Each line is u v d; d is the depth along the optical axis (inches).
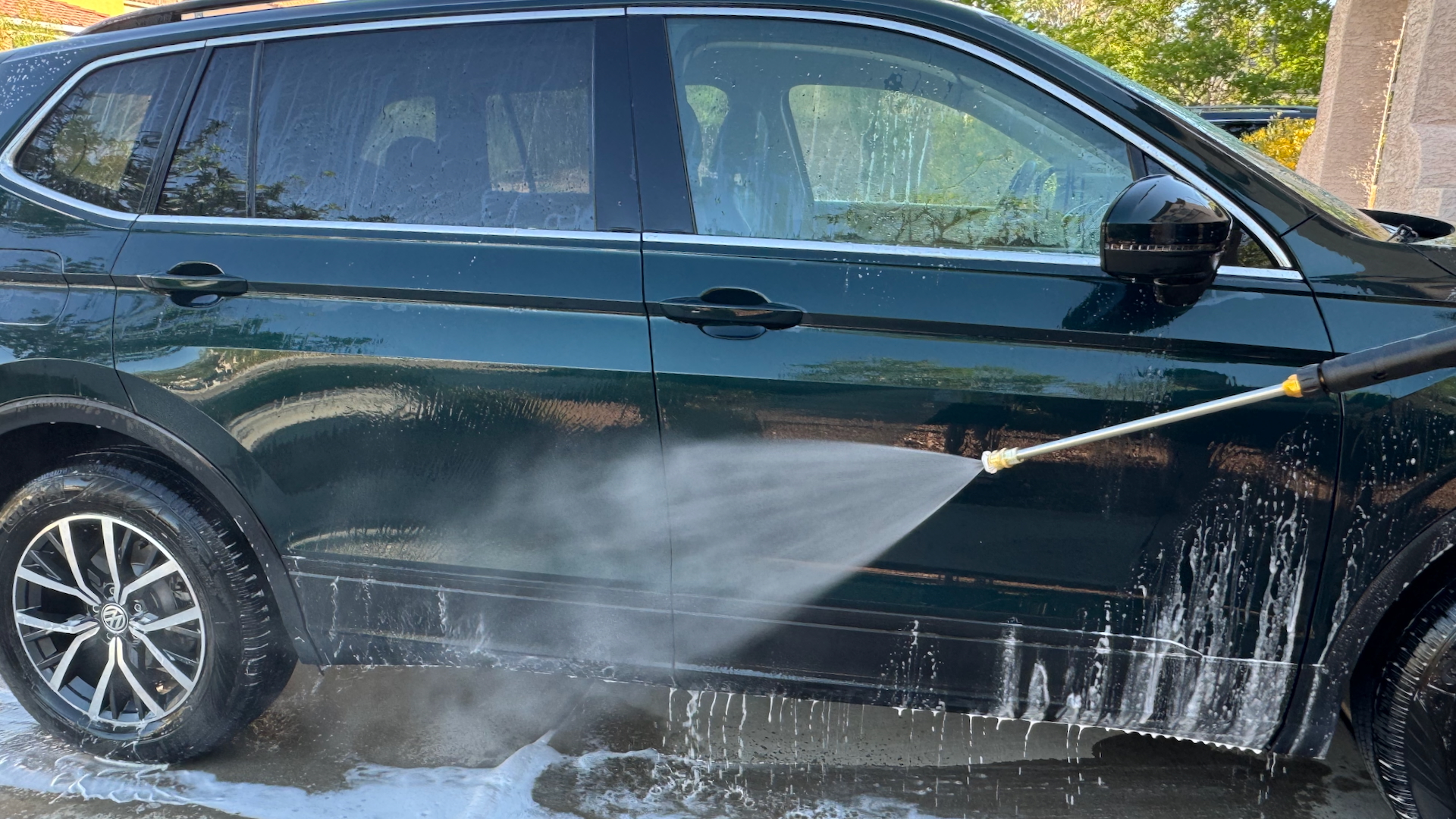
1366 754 79.5
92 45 97.2
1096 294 76.3
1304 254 75.4
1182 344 74.8
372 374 85.7
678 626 85.3
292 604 92.5
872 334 78.5
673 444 81.5
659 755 100.3
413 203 88.1
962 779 96.5
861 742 103.0
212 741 96.5
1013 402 76.7
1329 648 76.0
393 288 85.2
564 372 82.5
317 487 88.9
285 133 91.2
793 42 84.1
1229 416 74.4
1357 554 74.0
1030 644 80.3
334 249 87.3
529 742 102.7
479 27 88.8
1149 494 76.2
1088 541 77.7
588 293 82.2
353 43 90.9
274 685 97.1
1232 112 291.6
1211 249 68.6
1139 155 78.2
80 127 95.7
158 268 89.4
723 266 81.1
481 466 85.5
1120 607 78.5
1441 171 198.5
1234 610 77.0
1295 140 293.3
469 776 96.0
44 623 97.7
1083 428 76.2
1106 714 81.3
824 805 92.0
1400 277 74.1
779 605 83.0
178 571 92.7
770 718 107.9
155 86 94.7
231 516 92.7
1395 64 265.4
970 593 80.2
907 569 80.7
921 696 83.4
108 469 92.2
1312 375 66.4
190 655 97.0
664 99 85.1
